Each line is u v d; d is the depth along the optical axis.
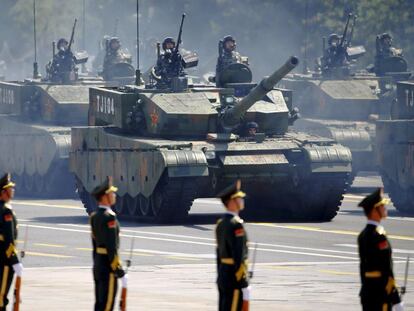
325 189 164.00
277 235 148.12
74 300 96.25
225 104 169.50
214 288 103.69
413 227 158.50
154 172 158.00
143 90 172.75
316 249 134.25
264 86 159.25
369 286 73.62
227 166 159.62
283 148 163.38
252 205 173.88
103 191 80.56
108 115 176.88
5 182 85.56
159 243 138.38
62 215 174.62
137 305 94.31
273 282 108.00
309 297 99.38
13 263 84.88
